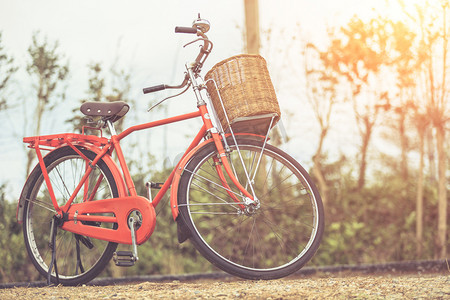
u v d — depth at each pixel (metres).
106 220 3.04
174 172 2.98
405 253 5.04
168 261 4.91
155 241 5.00
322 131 5.32
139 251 4.89
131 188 3.07
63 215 3.14
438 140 4.93
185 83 3.16
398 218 5.25
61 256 3.79
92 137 3.22
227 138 3.02
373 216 5.27
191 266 4.94
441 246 4.84
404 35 5.00
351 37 5.25
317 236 2.96
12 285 3.97
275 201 4.75
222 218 4.79
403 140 5.32
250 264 4.74
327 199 5.24
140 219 2.98
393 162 5.44
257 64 2.93
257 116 2.89
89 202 3.10
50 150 3.31
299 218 4.80
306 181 3.01
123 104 3.13
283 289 2.53
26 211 3.34
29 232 3.34
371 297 2.34
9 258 4.54
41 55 5.09
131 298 2.42
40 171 3.33
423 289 2.45
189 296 2.42
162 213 5.04
